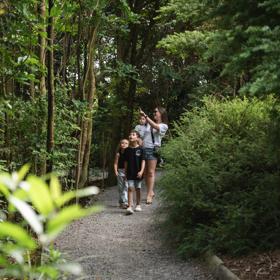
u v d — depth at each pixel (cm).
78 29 644
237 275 347
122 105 984
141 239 514
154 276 380
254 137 498
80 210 63
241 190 456
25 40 416
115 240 515
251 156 470
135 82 1025
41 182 61
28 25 403
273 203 402
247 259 379
